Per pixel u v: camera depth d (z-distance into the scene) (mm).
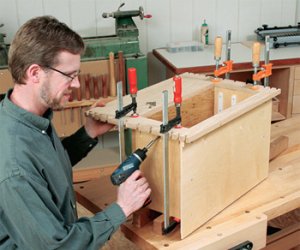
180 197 1365
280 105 3215
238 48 3359
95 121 1647
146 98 1654
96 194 1719
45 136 1366
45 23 1276
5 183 1194
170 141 1343
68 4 3240
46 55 1253
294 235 2082
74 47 1297
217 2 3553
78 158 1714
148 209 1501
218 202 1529
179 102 1351
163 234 1442
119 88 1418
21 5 3160
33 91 1315
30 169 1245
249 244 1456
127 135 1756
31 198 1209
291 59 2977
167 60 3029
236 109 1500
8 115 1321
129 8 3373
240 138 1564
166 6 3455
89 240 1308
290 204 1625
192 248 1361
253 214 1533
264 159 1736
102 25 3348
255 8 3656
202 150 1389
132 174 1377
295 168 1865
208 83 1819
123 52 2924
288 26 3631
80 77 2842
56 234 1229
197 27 3584
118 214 1348
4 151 1242
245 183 1657
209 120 1413
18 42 1265
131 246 2631
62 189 1398
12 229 1302
